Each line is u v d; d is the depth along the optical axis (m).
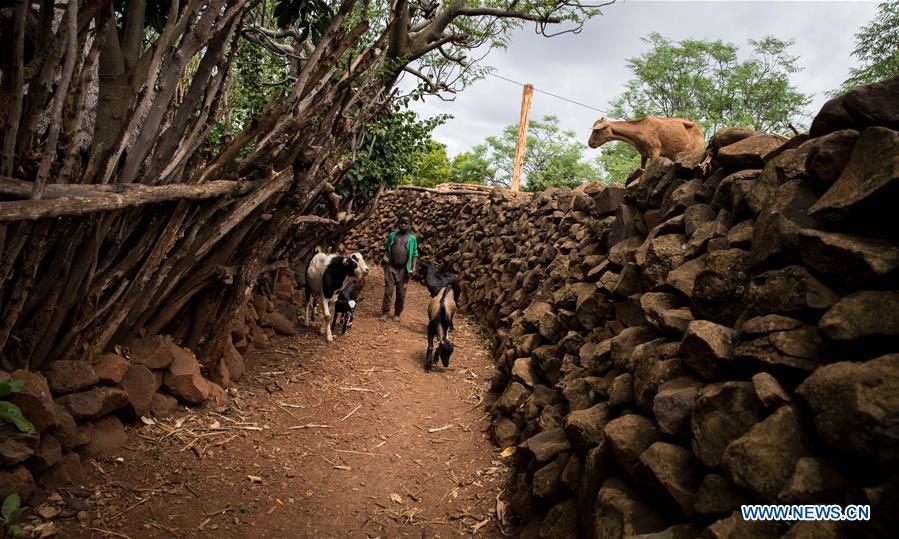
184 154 3.96
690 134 6.00
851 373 1.55
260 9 7.66
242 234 4.87
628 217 4.46
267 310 7.03
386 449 4.54
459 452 4.63
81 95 3.11
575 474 3.01
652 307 2.93
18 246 2.82
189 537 3.03
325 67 4.65
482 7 9.01
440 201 15.46
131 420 3.94
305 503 3.59
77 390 3.41
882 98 2.01
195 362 4.62
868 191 1.78
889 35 18.72
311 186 5.75
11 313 3.02
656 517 2.19
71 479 3.18
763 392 1.84
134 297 3.81
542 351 4.77
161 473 3.55
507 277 8.91
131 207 3.52
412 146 10.89
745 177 2.88
